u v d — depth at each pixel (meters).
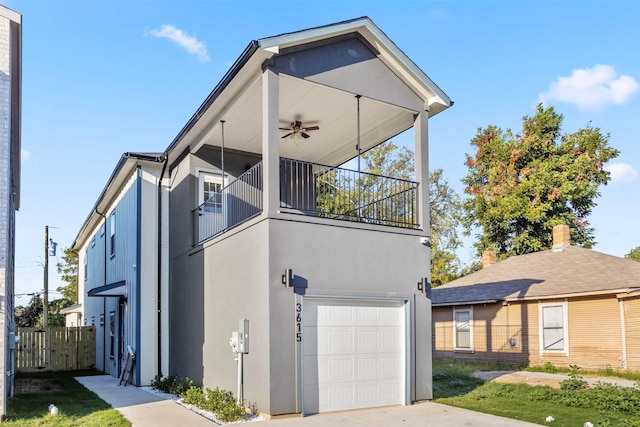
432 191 32.31
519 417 8.47
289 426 7.52
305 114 11.20
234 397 9.12
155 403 9.69
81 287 25.27
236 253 9.49
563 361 16.11
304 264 8.66
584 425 7.78
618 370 14.59
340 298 9.02
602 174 28.84
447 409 9.03
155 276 13.02
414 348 9.73
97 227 19.95
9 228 9.43
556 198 28.00
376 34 9.82
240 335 8.87
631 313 14.54
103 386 12.55
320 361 8.70
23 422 7.76
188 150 12.55
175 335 12.61
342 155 14.26
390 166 29.42
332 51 9.59
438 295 21.41
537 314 17.08
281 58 8.95
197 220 12.16
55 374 16.27
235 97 10.09
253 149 13.16
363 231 9.43
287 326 8.36
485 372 15.27
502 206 28.72
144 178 13.26
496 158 30.84
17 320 33.78
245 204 12.99
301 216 8.77
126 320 13.83
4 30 8.30
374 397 9.19
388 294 9.53
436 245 31.91
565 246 21.08
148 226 13.14
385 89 10.20
